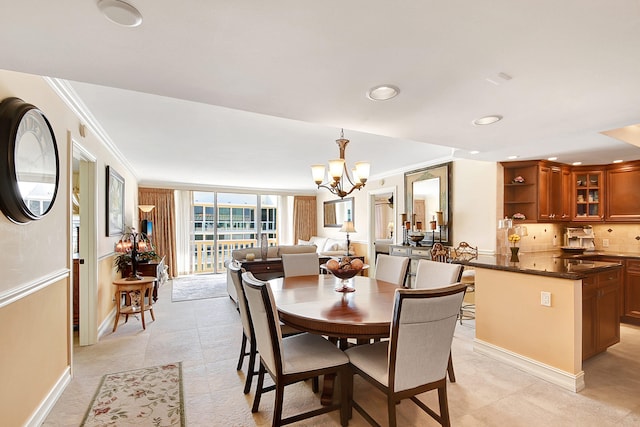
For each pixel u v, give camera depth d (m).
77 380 2.52
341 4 1.12
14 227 1.75
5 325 1.67
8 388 1.69
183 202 8.01
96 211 3.40
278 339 1.81
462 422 1.98
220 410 2.11
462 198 4.82
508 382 2.50
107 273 3.96
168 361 2.87
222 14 1.16
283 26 1.24
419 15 1.18
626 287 3.99
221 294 5.64
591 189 4.67
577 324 2.42
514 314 2.79
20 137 1.72
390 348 1.66
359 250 7.42
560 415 2.06
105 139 3.76
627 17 1.18
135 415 2.05
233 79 1.71
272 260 5.11
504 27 1.26
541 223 4.48
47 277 2.14
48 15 1.13
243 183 8.00
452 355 3.00
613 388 2.40
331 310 2.06
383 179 6.63
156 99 2.66
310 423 1.98
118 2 1.08
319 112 2.21
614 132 3.11
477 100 2.01
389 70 1.62
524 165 4.35
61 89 2.36
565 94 1.91
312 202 9.57
